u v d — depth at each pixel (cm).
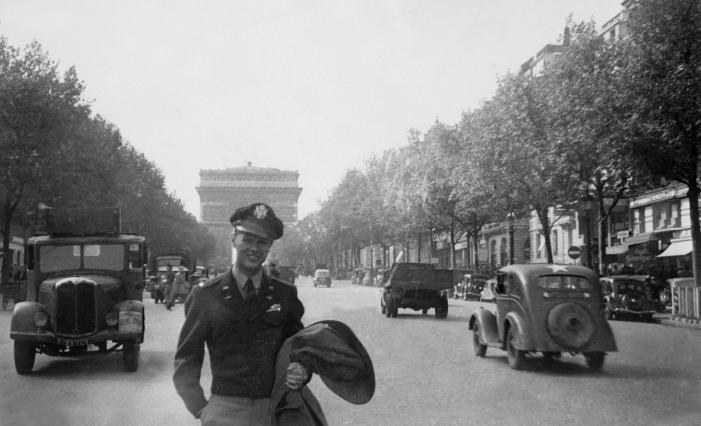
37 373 1303
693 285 2773
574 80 3278
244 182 12912
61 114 4138
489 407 973
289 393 384
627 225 4781
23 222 4475
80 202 4266
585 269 1366
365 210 8531
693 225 2808
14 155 3969
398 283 2794
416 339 1912
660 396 1062
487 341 1480
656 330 2434
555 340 1307
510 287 1393
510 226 4475
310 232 12862
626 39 3200
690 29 2706
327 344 377
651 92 2739
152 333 2117
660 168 2862
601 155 3109
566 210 3884
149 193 6806
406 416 913
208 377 1201
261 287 396
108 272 1359
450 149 5609
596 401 1018
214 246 10806
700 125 2739
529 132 3769
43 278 1353
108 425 860
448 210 5766
